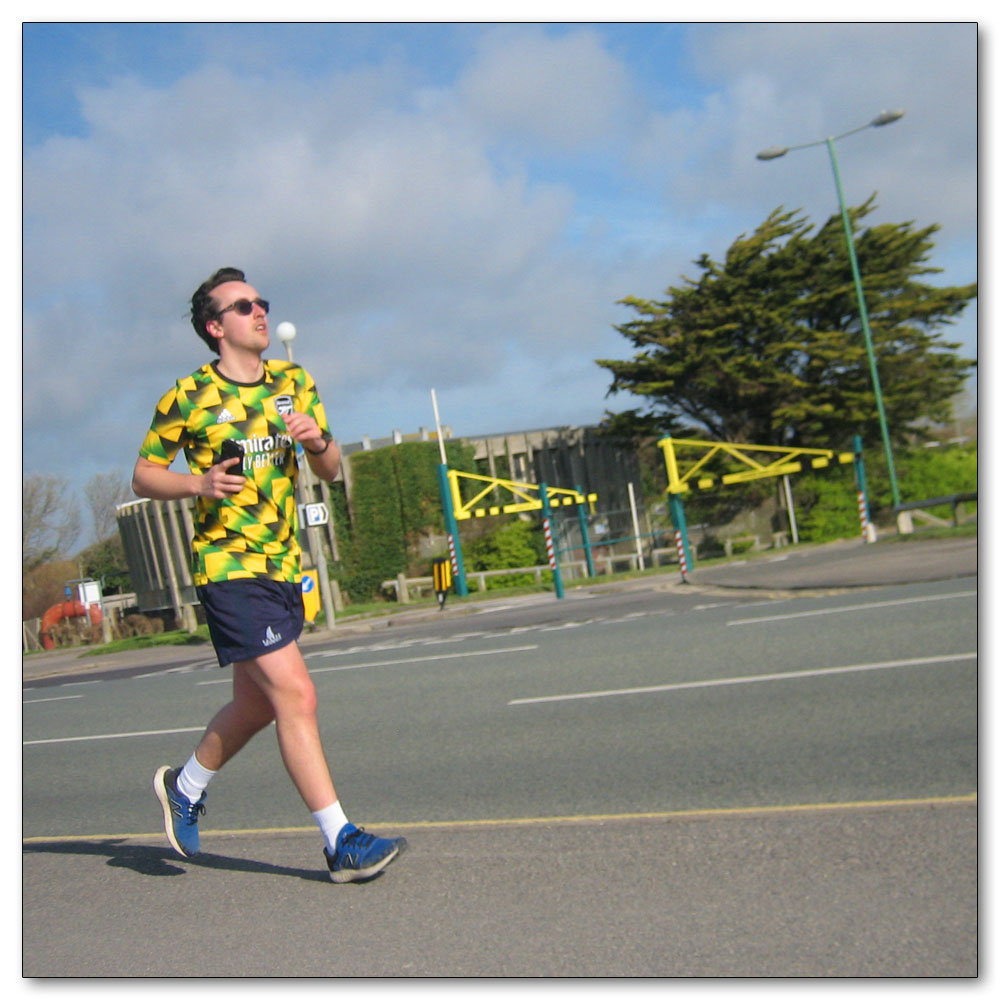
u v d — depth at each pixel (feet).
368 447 127.13
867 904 10.99
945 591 39.11
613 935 10.87
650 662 32.58
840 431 150.61
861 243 155.33
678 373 145.59
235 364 13.67
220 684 47.60
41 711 46.37
